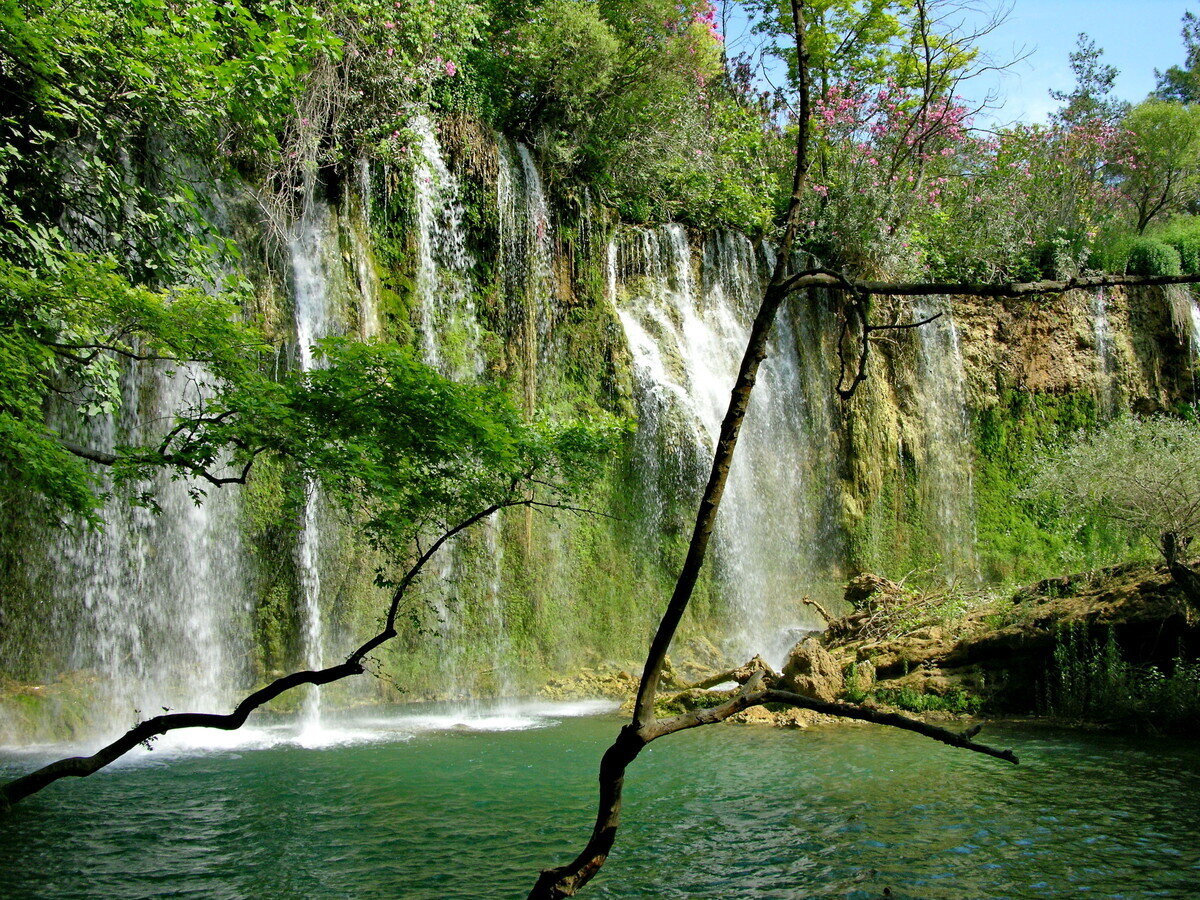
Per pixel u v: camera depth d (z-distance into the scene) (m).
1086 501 17.80
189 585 15.34
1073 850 7.71
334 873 7.30
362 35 16.20
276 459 7.74
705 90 24.31
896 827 8.42
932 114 24.34
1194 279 3.19
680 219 22.89
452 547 17.75
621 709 16.06
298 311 16.55
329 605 16.41
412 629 17.11
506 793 9.89
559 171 20.73
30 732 13.37
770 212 23.73
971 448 25.25
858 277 24.56
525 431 8.76
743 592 20.91
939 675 15.24
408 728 14.25
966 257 26.17
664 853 7.76
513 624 18.20
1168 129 31.88
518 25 20.47
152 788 10.12
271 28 12.84
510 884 7.01
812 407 23.20
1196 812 8.79
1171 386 27.27
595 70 20.12
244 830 8.48
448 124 19.16
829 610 22.41
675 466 20.45
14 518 14.02
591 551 19.45
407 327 17.98
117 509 14.80
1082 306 26.84
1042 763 11.03
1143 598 14.15
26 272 7.59
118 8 9.84
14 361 7.10
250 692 15.52
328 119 17.20
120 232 10.87
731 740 12.75
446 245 18.86
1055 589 15.98
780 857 7.62
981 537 24.64
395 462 8.06
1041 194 27.81
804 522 22.61
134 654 14.76
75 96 10.09
